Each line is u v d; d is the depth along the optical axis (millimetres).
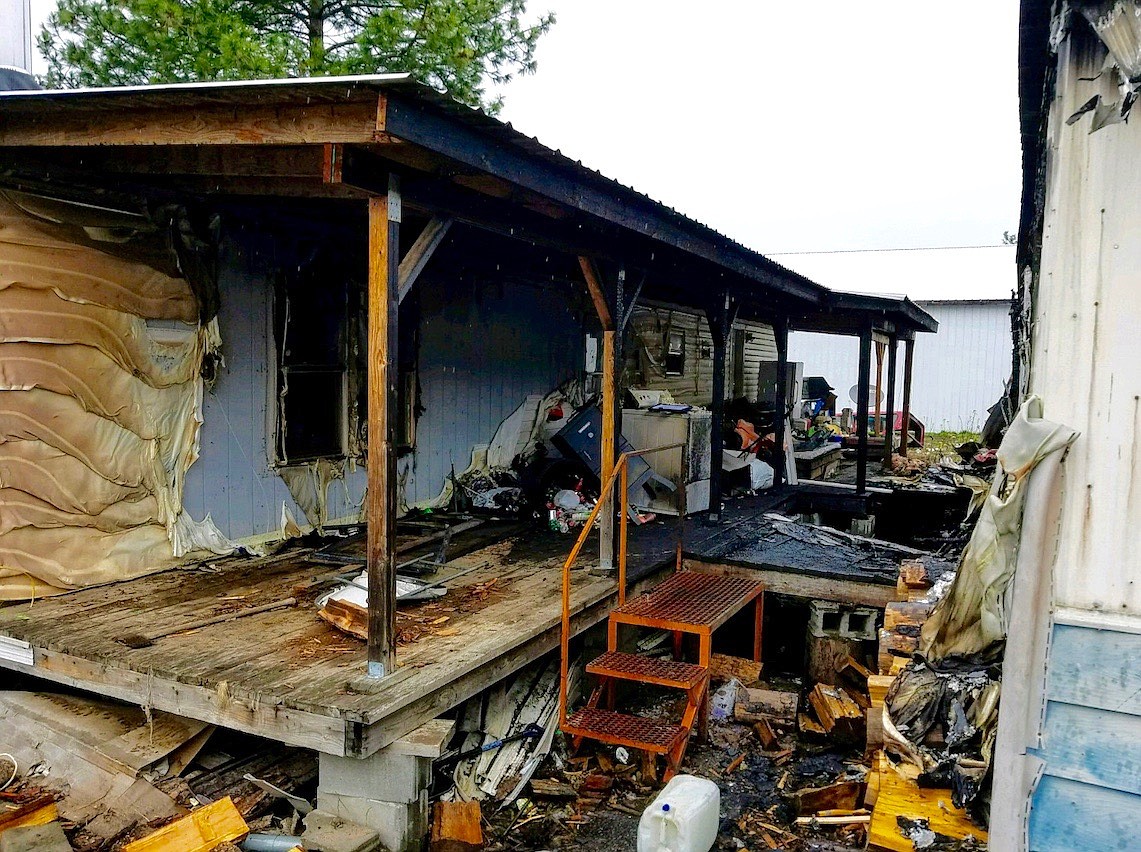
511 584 5410
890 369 13484
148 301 5051
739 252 6875
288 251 6066
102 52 9438
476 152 3648
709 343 13633
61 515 4738
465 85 10203
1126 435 2389
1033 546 2477
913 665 3387
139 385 5059
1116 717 2410
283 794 3771
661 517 8195
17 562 4590
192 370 5402
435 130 3408
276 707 3482
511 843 3912
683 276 7035
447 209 4148
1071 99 2398
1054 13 2457
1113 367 2393
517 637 4336
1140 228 2344
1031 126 4438
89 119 3988
